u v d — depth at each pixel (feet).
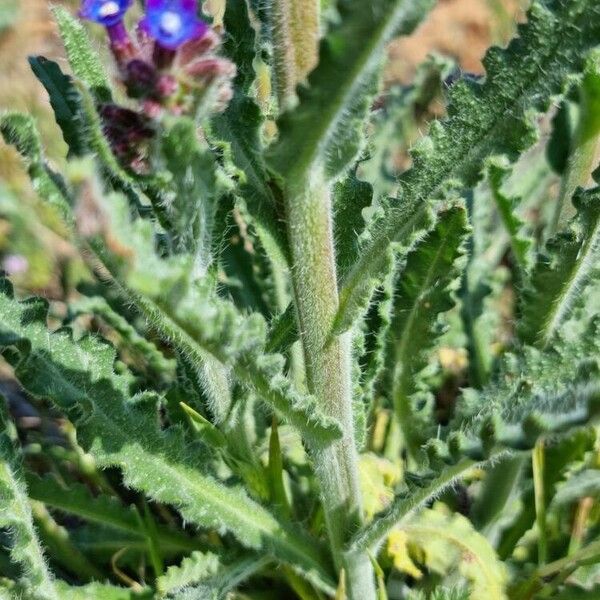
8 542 0.71
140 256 0.35
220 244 0.53
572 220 0.61
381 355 0.65
